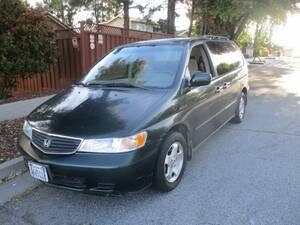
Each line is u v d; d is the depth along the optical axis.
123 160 3.12
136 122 3.31
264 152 5.08
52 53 8.22
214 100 4.97
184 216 3.29
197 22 19.91
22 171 4.41
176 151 3.86
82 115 3.51
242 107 6.93
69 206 3.54
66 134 3.24
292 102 9.20
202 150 5.19
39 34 7.70
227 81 5.58
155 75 4.27
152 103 3.64
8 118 6.73
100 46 10.41
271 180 4.07
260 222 3.16
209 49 5.25
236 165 4.56
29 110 7.27
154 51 4.73
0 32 7.27
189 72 4.39
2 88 8.02
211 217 3.26
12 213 3.43
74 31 9.94
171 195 3.71
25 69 7.58
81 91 4.24
